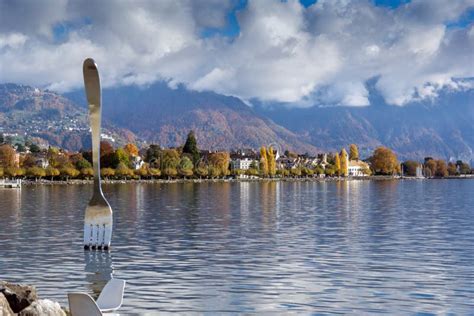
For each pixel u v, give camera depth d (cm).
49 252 3869
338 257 3669
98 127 3809
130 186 19500
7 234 4903
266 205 9175
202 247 4119
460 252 3884
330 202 10212
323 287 2802
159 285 2838
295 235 4878
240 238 4653
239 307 2438
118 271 3198
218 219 6469
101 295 2083
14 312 1955
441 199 11506
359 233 5031
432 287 2806
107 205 3975
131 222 6069
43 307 1838
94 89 3622
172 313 2344
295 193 14262
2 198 11144
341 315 2336
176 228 5444
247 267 3316
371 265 3381
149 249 4019
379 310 2405
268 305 2472
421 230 5297
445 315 2336
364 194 13950
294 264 3416
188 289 2755
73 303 1769
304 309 2416
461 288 2784
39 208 8225
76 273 3148
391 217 6856
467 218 6706
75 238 4612
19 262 3484
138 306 2444
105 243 3962
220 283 2883
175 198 11300
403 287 2805
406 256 3716
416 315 2338
